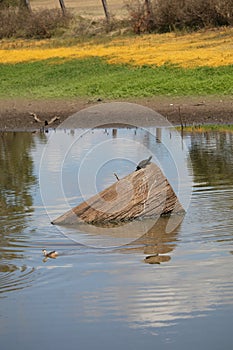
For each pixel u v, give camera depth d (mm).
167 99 34562
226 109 31453
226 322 9039
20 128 30078
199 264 11133
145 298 9773
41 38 60844
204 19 52844
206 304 9500
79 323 9141
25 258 11797
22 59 49469
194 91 35469
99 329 8992
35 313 9492
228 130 26781
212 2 52375
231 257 11422
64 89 39531
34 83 42969
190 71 39500
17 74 45688
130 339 8695
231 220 13594
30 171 18891
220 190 15820
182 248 12047
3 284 10578
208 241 12406
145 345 8547
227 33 49250
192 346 8492
